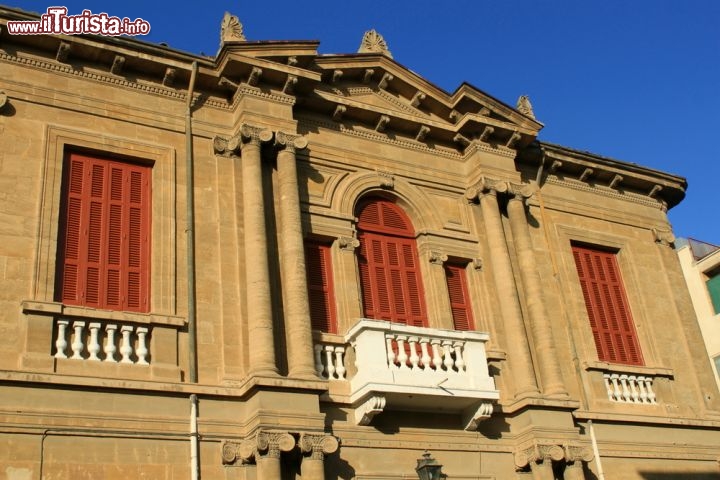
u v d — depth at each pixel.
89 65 17.72
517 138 21.69
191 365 15.58
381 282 19.33
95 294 15.86
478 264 20.33
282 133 18.48
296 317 16.59
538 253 21.56
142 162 17.56
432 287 19.58
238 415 15.41
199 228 17.19
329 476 15.77
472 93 21.23
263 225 17.23
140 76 18.19
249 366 15.95
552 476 17.41
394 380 16.50
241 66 18.48
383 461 16.47
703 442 20.83
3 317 14.56
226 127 18.66
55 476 13.55
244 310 16.56
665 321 22.73
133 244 16.69
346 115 20.33
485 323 19.67
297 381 15.46
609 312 22.19
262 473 14.56
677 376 21.80
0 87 16.59
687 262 40.09
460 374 17.33
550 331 19.56
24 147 16.30
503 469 17.66
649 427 20.19
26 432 13.57
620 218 23.88
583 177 23.59
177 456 14.62
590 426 19.20
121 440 14.26
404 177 20.59
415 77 21.23
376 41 21.88
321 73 20.05
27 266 15.22
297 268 17.11
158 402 14.85
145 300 16.23
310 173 19.31
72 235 16.19
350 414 16.61
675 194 25.23
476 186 21.09
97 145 17.09
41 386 13.96
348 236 19.03
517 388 18.61
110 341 15.12
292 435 15.02
